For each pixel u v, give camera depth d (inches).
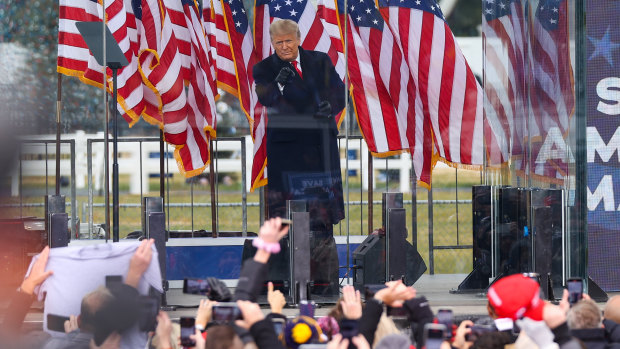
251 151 874.1
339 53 878.4
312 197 865.5
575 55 876.6
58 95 817.5
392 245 858.8
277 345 507.8
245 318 514.6
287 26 876.6
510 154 878.4
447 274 863.7
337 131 872.9
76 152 821.9
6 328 656.4
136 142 850.8
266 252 566.9
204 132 868.6
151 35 863.7
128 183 840.9
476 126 876.6
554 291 871.7
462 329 582.9
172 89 865.5
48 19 820.6
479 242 869.8
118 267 678.5
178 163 860.0
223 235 860.6
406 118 874.8
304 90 876.6
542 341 530.3
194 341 576.7
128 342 588.7
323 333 613.0
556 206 876.6
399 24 877.8
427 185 867.4
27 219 792.3
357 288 852.0
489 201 873.5
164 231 827.4
